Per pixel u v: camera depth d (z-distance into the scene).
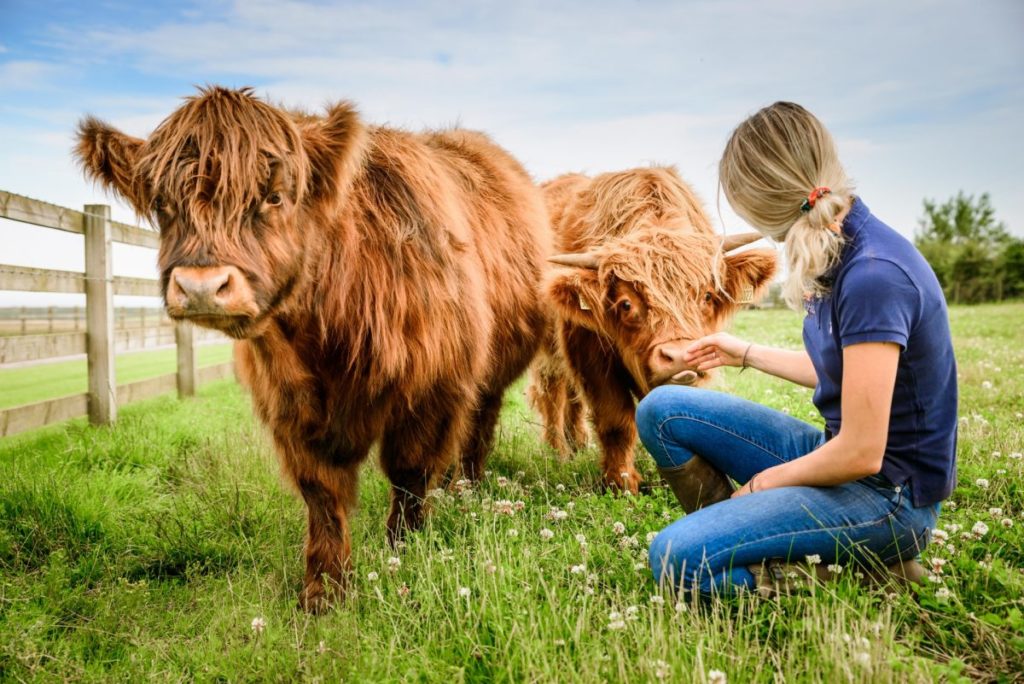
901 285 2.13
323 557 3.10
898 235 2.26
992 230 66.19
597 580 2.69
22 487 4.00
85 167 2.86
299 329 2.89
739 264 4.21
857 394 2.15
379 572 3.07
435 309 3.26
